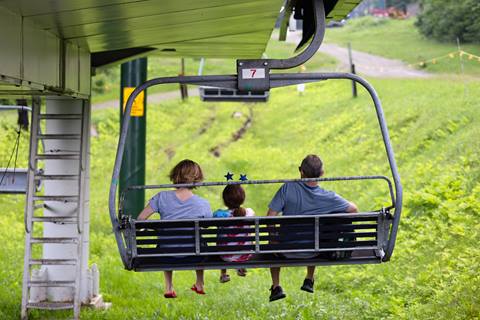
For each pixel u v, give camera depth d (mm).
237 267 8023
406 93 33188
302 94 44750
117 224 7715
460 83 30734
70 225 12523
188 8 9273
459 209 14414
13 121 34094
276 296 8773
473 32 53875
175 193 8203
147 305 12836
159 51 14680
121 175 18609
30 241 11922
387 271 13305
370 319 11000
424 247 13641
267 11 10453
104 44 11539
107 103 46500
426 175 18031
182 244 7879
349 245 7941
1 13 7652
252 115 41594
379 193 19219
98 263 16719
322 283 14000
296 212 8031
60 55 10242
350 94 38875
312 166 7984
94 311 12414
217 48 14430
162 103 45344
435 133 21875
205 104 45531
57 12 8414
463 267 11609
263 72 7973
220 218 7703
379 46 61938
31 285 12039
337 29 78062
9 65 7883
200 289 9023
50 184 12484
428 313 10367
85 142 12203
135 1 8383
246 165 28781
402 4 86250
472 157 17266
